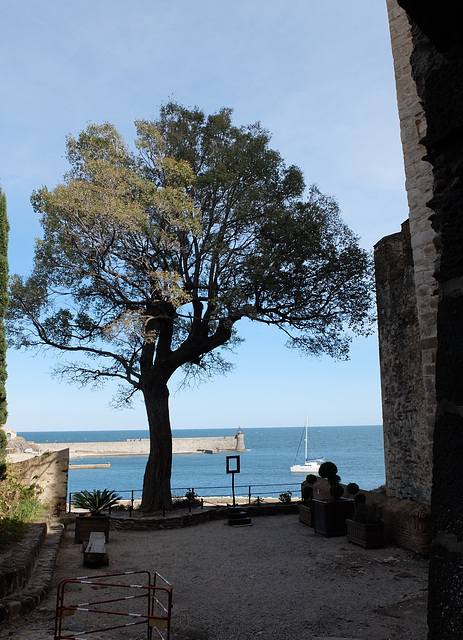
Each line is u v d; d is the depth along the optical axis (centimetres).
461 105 193
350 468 7856
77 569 991
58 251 1562
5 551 825
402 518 1108
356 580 882
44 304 1702
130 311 1557
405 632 621
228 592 836
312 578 907
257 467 8425
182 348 1794
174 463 9281
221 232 1692
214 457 10881
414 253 840
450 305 193
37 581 783
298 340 1894
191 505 1794
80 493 1466
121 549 1220
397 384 1333
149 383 1791
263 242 1714
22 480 1415
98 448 10625
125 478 6525
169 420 1781
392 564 984
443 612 174
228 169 1755
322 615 705
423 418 1192
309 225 1692
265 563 1038
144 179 1641
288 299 1784
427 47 233
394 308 1362
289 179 1825
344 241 1802
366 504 1190
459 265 191
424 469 1177
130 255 1653
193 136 1866
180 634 642
